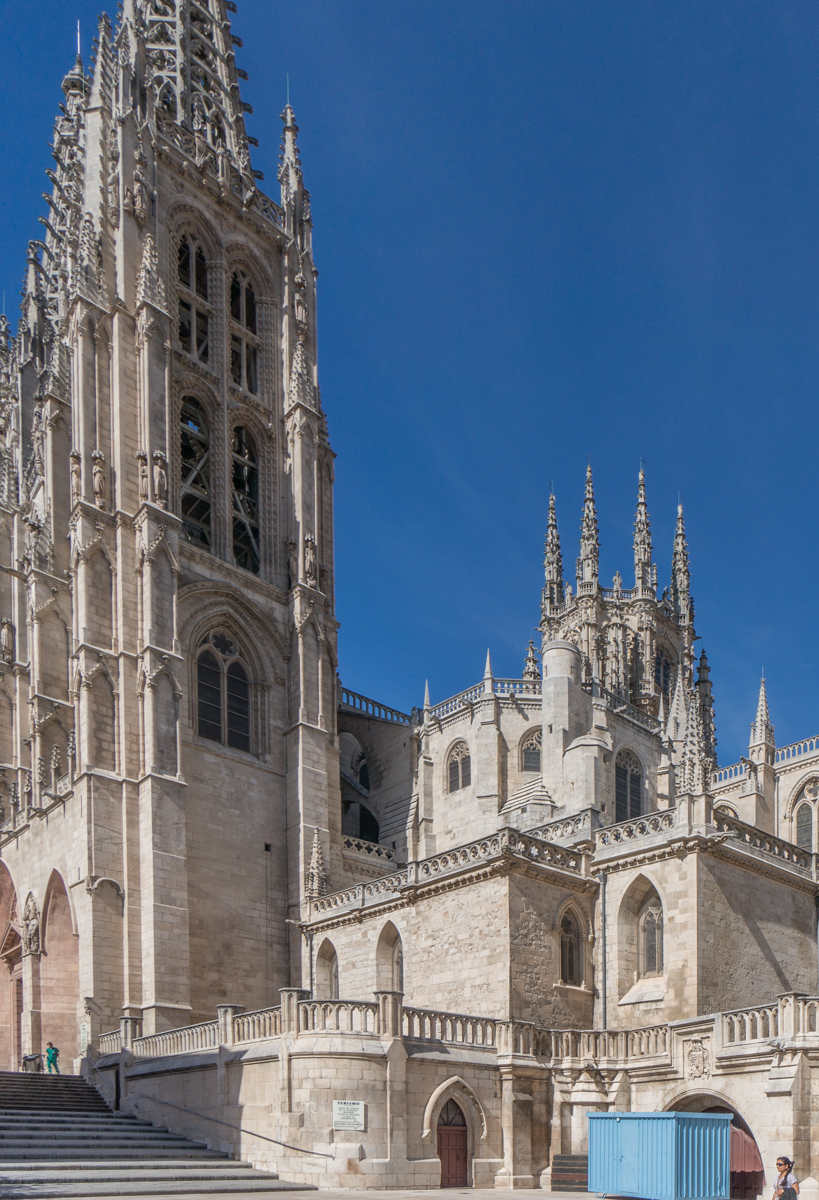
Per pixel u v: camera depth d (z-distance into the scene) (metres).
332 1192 28.53
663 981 37.59
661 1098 33.59
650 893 39.28
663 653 100.50
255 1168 31.36
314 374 70.31
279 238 71.19
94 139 60.56
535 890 38.25
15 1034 56.91
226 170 68.38
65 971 52.69
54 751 54.97
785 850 42.50
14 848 57.03
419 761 66.25
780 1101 29.27
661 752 67.38
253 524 65.81
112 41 67.81
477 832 61.12
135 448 55.88
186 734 54.03
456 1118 32.94
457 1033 34.06
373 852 61.56
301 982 52.47
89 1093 41.06
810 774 72.25
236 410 65.31
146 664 51.44
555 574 104.94
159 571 53.59
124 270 57.97
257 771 57.31
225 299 66.50
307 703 60.22
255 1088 32.28
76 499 53.19
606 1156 29.30
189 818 52.69
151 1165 30.64
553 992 37.62
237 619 59.16
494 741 62.16
